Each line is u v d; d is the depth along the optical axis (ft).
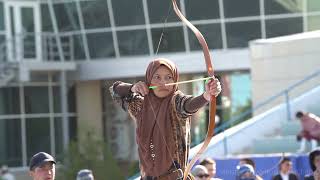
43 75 188.14
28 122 187.42
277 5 154.30
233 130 90.58
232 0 161.17
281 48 106.63
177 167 25.88
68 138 189.47
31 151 187.73
